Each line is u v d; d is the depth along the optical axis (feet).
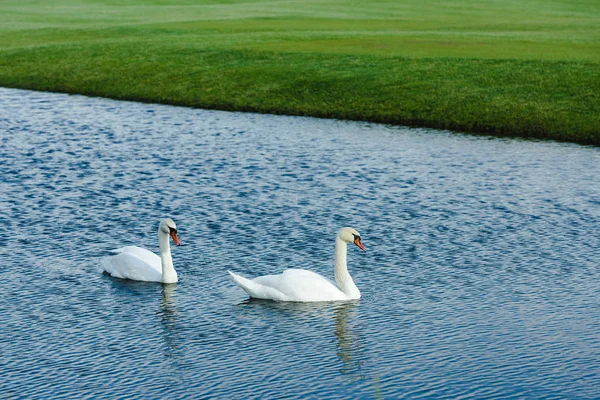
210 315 53.21
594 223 71.82
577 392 43.60
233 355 47.65
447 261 62.59
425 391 43.70
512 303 54.65
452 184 84.28
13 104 128.98
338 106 122.62
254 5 265.13
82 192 80.59
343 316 52.80
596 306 54.13
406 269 60.95
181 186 82.99
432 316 52.70
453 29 195.31
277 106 125.18
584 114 111.14
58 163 92.02
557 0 279.49
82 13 239.50
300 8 254.06
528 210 75.51
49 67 152.15
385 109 119.75
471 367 46.19
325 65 140.87
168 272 58.49
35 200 77.66
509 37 172.45
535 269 60.80
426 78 129.49
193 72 142.92
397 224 71.31
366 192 81.00
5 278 58.85
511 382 44.62
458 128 112.16
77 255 63.72
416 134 108.99
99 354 47.73
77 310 53.72
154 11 246.27
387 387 44.09
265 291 55.47
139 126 113.60
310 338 49.80
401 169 90.12
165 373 45.57
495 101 117.70
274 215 73.56
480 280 58.70
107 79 143.43
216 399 42.88
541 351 47.98
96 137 106.22
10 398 42.80
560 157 96.32
